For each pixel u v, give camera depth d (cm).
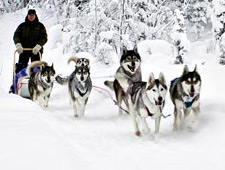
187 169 367
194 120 484
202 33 1611
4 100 598
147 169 369
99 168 360
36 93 703
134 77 630
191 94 462
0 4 2267
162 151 425
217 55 1182
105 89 784
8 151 341
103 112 660
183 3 1518
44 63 723
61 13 1678
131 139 478
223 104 539
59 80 732
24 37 813
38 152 345
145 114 483
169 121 556
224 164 375
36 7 1923
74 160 350
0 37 1923
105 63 1103
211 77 720
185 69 481
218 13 1158
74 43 1187
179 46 1155
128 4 1200
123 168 369
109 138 479
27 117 491
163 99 473
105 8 1160
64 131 495
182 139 466
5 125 437
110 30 1123
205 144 434
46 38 808
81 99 622
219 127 463
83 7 1212
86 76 606
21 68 811
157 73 830
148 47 1084
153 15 1251
